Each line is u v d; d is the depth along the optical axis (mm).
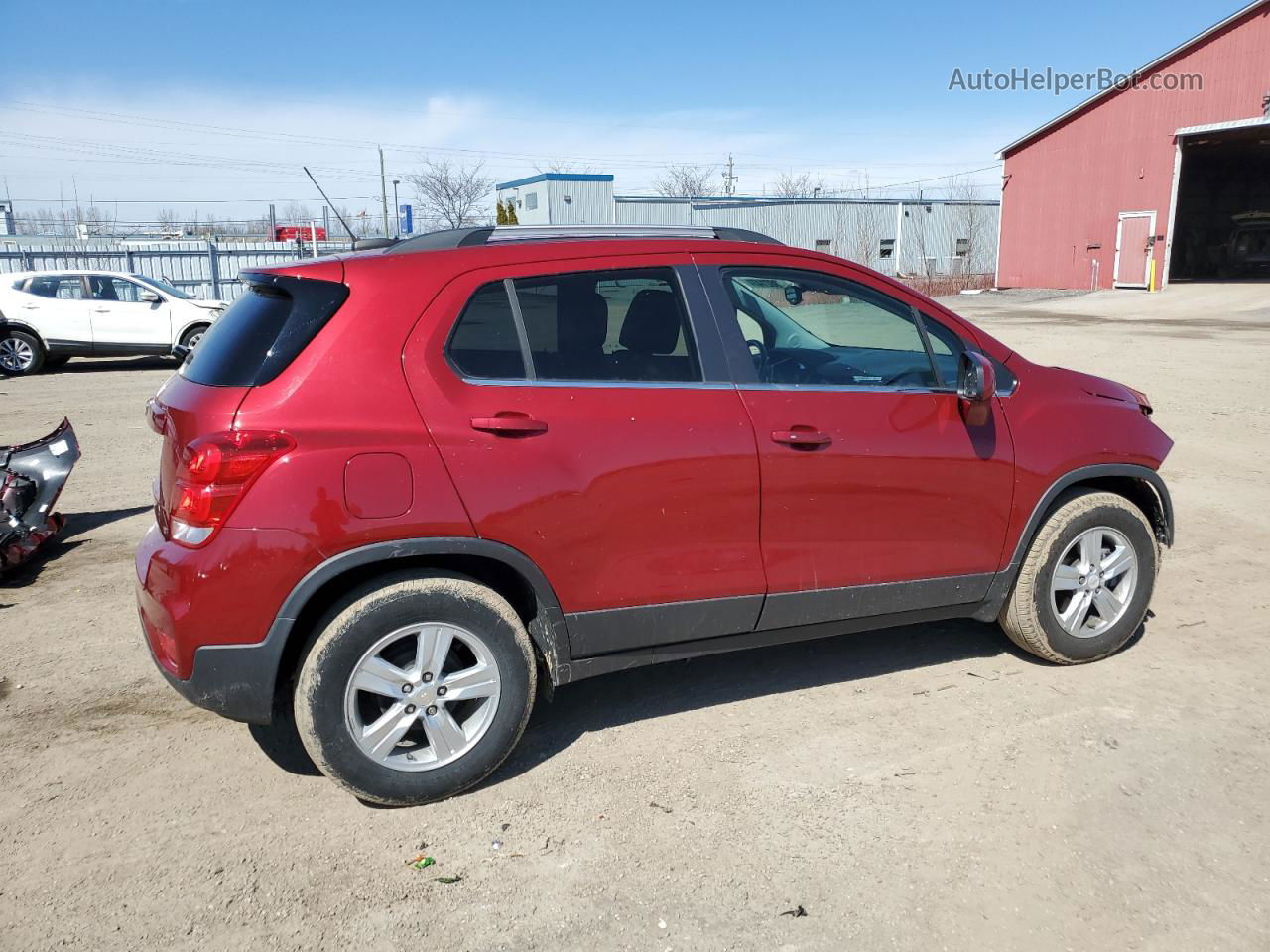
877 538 3672
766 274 3633
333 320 3021
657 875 2830
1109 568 4137
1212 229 37781
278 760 3529
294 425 2896
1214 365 14312
